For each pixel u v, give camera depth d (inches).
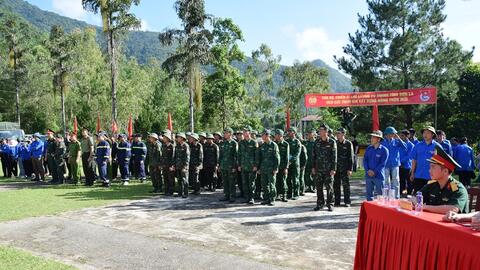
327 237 286.0
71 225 327.0
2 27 1983.3
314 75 2118.6
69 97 1882.4
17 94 1936.5
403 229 163.8
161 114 1859.0
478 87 935.7
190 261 236.2
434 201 186.2
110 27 1051.9
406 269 158.7
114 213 375.6
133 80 1978.3
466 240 128.7
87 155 593.6
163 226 322.3
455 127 976.9
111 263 236.8
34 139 682.8
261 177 424.2
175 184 546.3
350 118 868.0
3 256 237.3
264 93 1950.1
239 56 1355.8
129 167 661.3
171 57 992.9
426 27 957.8
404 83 977.5
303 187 488.4
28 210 389.4
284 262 232.1
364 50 991.6
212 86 1352.1
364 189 535.8
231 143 446.9
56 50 1689.2
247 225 323.9
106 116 1700.3
